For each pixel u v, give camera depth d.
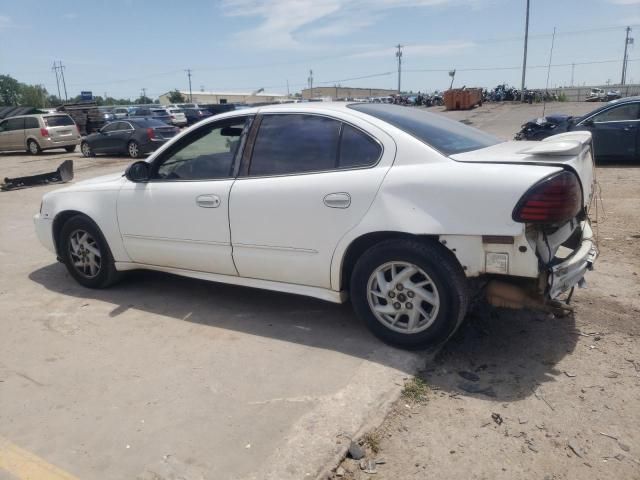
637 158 11.70
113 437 2.86
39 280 5.48
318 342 3.84
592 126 11.95
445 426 2.87
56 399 3.25
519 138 13.85
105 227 4.80
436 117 4.27
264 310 4.46
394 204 3.39
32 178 12.43
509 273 3.16
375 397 3.08
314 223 3.70
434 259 3.33
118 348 3.88
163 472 2.58
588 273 4.96
